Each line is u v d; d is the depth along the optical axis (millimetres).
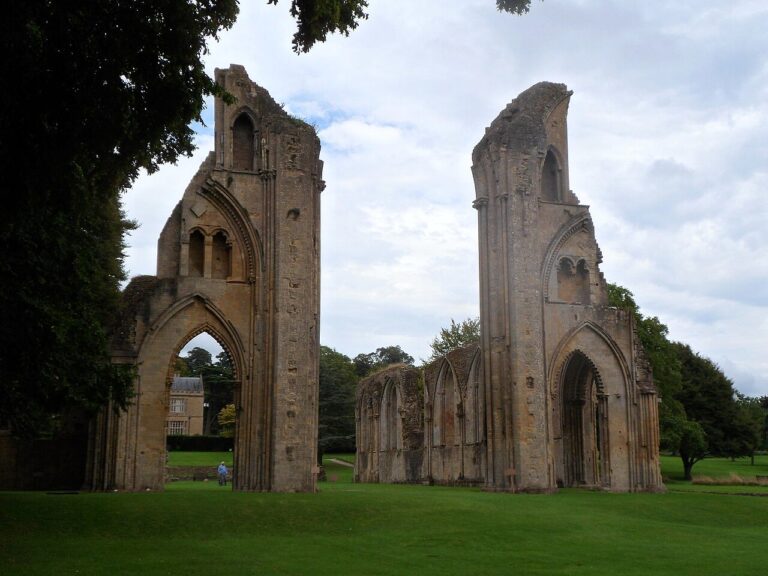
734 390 84250
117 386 30609
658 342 70562
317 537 25547
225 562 20391
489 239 45469
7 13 17922
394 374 71688
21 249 24875
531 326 43531
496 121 47312
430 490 44125
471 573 19312
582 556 22328
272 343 39188
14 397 27625
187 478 68938
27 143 19875
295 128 41062
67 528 24891
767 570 20297
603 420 45812
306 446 38594
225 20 22281
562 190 47531
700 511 34500
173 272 39625
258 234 40375
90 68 20031
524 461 41906
